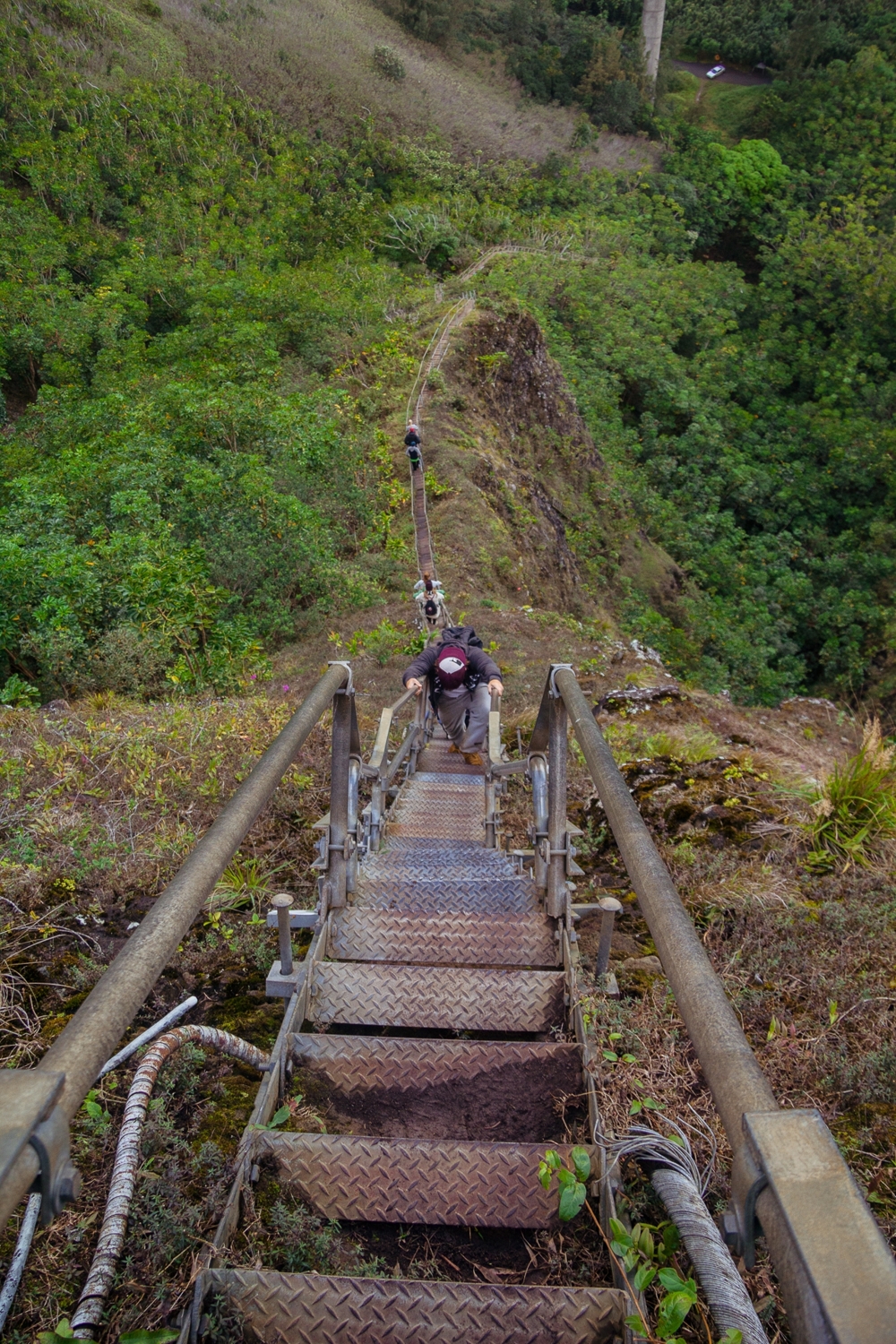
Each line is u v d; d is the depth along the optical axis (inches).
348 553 577.6
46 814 196.5
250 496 506.9
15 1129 37.6
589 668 432.1
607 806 75.4
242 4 1733.5
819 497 1128.8
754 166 1807.3
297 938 150.1
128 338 892.6
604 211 1562.5
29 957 144.5
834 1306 32.8
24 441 686.5
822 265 1409.9
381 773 179.5
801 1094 113.8
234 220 1212.5
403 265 1256.2
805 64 2196.1
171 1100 105.4
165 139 1264.8
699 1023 49.9
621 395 1241.4
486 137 1743.4
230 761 241.3
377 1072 100.3
